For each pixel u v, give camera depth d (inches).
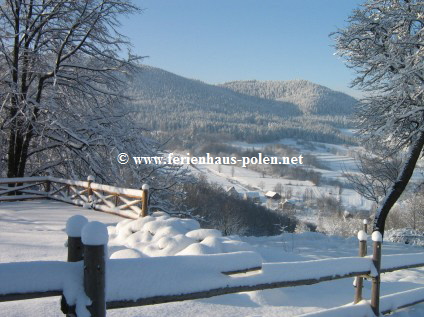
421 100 524.4
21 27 601.6
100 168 644.7
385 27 535.5
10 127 599.8
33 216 409.7
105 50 639.1
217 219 1523.1
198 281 112.3
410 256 191.3
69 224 96.3
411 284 259.0
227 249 195.2
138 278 102.3
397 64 510.9
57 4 592.4
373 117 566.9
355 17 561.9
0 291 83.6
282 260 295.9
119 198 444.5
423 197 1156.5
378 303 164.9
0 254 239.0
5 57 575.2
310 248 415.8
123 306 99.5
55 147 651.5
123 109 674.2
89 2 597.3
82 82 621.0
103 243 91.7
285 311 181.0
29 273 87.3
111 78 657.0
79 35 616.4
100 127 626.5
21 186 544.1
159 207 711.1
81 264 93.8
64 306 90.4
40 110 612.1
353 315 156.0
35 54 597.6
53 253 247.9
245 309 177.6
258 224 2074.3
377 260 164.4
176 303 173.9
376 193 805.2
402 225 1405.0
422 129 521.3
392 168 732.7
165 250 202.2
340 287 233.1
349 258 157.8
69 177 674.8
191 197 1371.8
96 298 90.7
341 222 1863.9
